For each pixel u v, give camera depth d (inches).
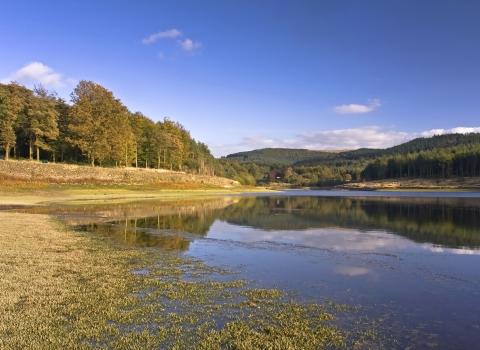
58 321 487.8
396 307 563.8
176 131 5979.3
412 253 959.6
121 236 1172.5
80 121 3750.0
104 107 3939.5
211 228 1414.9
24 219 1455.5
